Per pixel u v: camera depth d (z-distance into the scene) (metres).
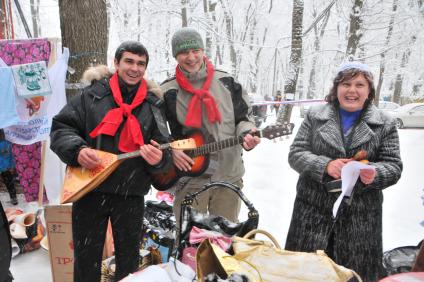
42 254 3.19
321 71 34.06
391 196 5.02
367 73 1.92
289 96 11.34
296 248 2.07
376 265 1.98
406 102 28.64
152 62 20.11
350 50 14.89
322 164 1.89
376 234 1.98
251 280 1.26
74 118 2.01
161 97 2.18
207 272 1.32
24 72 3.54
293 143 2.16
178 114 2.50
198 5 19.66
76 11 3.72
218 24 22.58
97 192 2.03
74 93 3.85
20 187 4.65
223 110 2.52
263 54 31.61
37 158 4.20
